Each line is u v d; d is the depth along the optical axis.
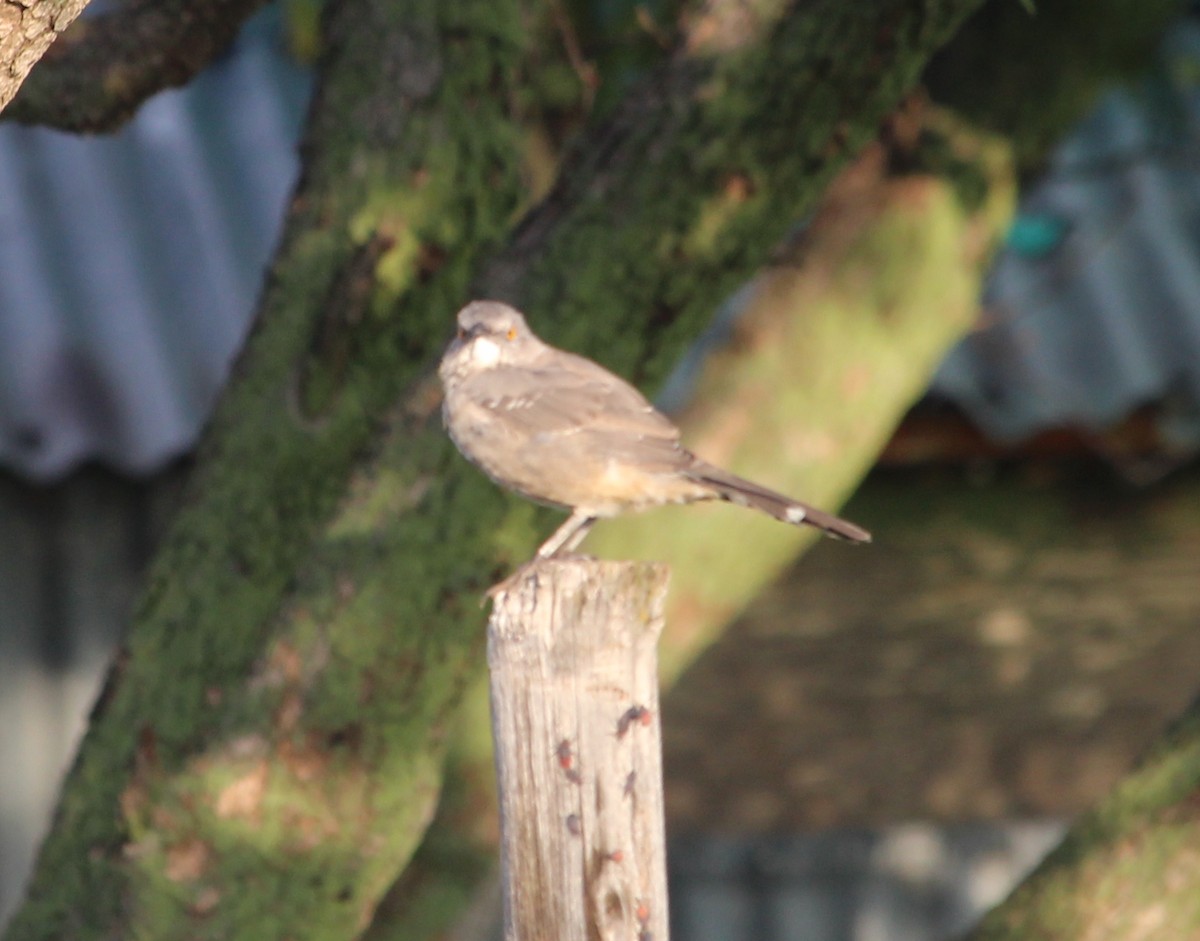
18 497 15.65
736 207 8.78
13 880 16.03
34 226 15.80
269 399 9.52
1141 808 9.38
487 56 9.41
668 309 8.88
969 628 17.44
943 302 10.62
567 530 8.48
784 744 17.44
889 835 17.44
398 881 9.96
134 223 15.92
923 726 17.44
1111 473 17.30
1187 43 13.88
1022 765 17.47
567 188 9.14
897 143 10.78
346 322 9.41
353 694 8.46
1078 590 17.38
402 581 8.48
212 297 15.45
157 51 9.84
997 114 10.98
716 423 10.14
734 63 8.73
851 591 17.41
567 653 5.97
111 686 9.45
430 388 8.80
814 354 10.23
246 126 16.83
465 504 8.58
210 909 8.55
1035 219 16.66
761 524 9.90
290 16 11.59
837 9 8.67
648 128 8.88
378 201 9.36
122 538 15.81
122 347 14.98
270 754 8.47
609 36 11.35
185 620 9.31
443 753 8.77
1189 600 17.36
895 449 15.66
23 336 14.94
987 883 17.45
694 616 9.91
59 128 10.00
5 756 15.95
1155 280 16.17
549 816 6.00
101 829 9.19
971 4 8.77
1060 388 15.21
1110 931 9.16
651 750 6.04
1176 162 16.95
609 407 8.27
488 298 8.98
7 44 5.96
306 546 9.39
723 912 17.45
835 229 10.57
